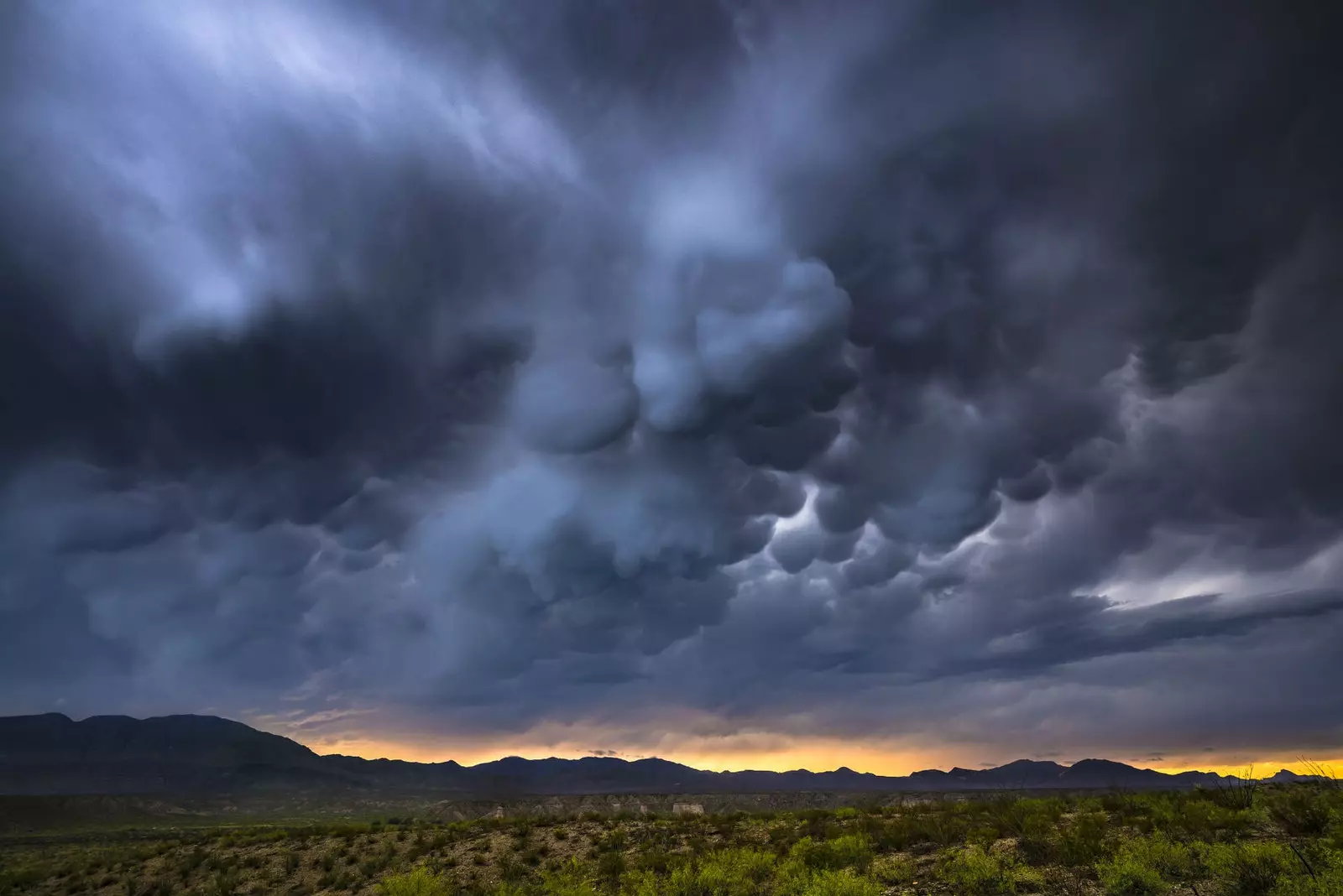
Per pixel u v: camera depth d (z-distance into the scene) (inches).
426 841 1460.4
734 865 863.7
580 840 1328.7
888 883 737.0
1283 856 566.9
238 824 7701.8
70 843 3275.1
